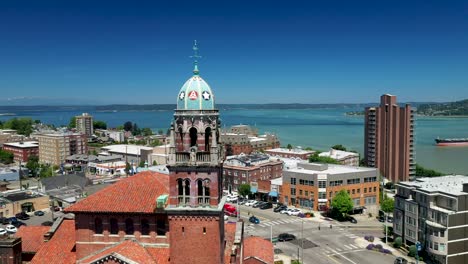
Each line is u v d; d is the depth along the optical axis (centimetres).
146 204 6525
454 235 10669
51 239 7106
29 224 14625
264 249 8969
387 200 15688
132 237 6538
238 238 7469
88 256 6525
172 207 6091
